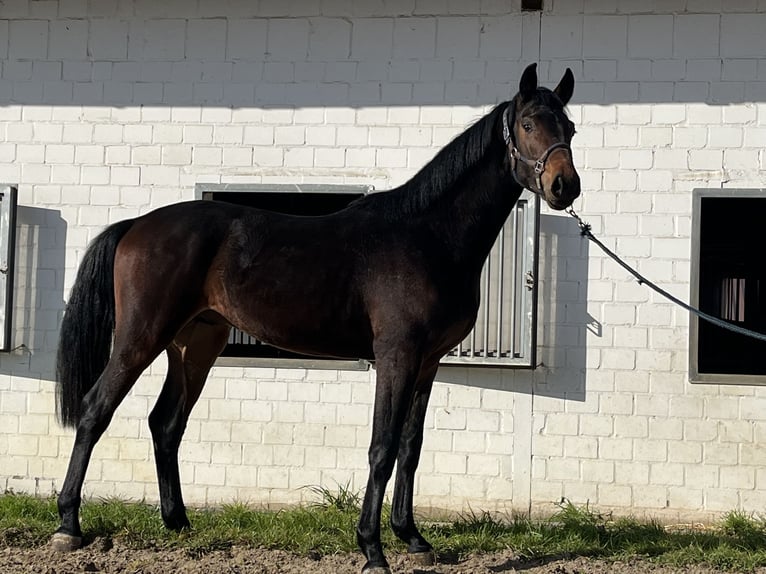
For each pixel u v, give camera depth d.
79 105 7.11
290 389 6.84
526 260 6.47
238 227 5.17
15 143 7.15
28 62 7.16
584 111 6.69
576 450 6.60
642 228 6.61
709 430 6.50
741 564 5.27
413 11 6.84
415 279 4.87
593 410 6.60
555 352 6.65
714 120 6.59
